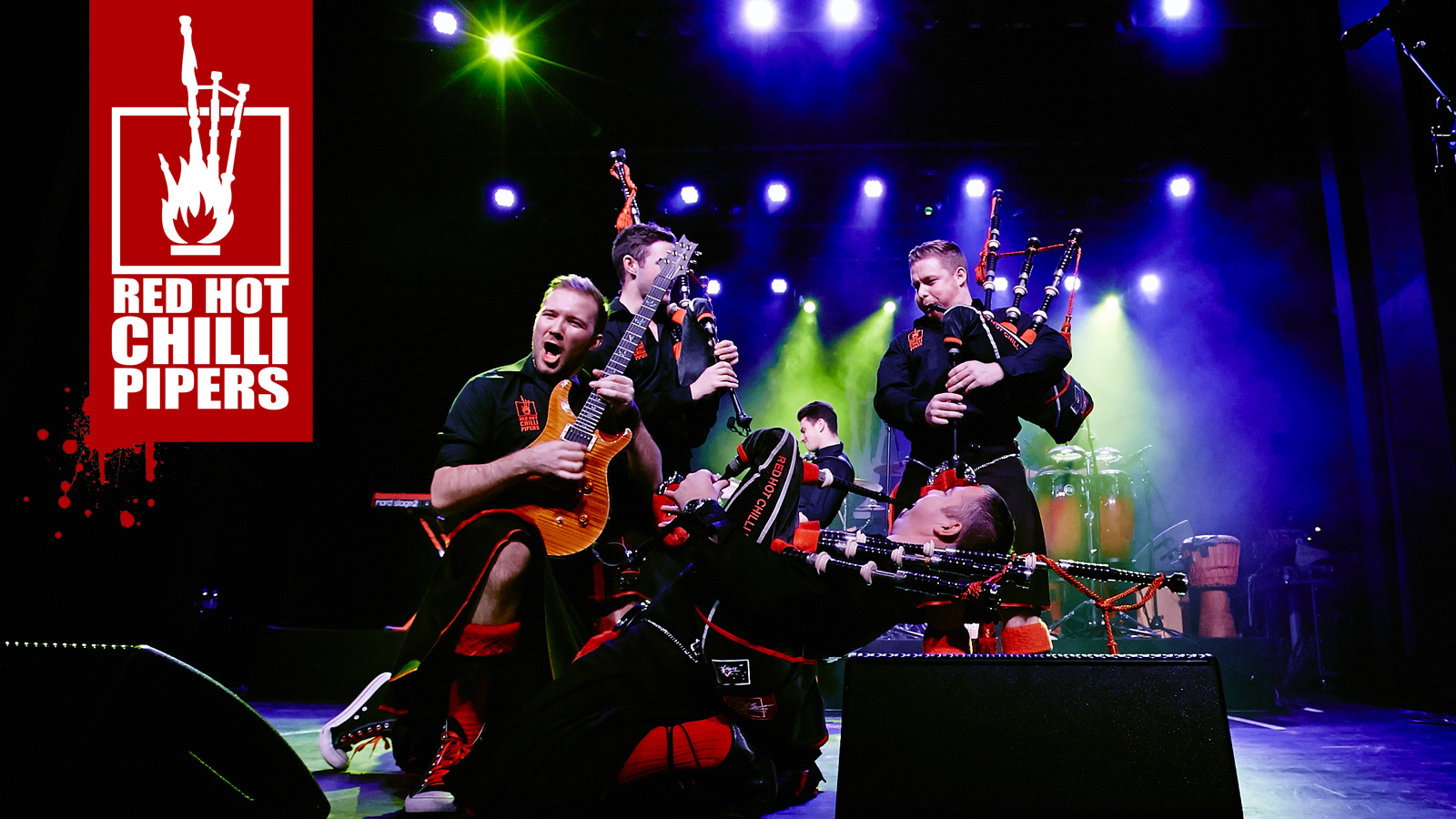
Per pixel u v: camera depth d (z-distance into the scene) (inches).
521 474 82.7
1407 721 170.2
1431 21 183.6
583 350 95.1
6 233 162.2
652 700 72.6
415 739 96.8
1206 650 192.9
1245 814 83.6
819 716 94.1
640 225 122.1
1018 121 341.4
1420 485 203.6
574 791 69.1
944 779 59.4
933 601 84.6
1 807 43.8
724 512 75.8
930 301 112.8
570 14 302.8
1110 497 248.8
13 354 164.9
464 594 81.4
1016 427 106.0
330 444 302.4
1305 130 323.3
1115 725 59.9
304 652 198.2
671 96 333.1
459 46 305.9
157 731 47.1
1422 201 201.6
